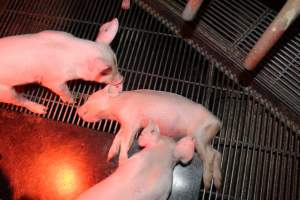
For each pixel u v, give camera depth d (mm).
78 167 892
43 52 853
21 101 936
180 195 845
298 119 949
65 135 924
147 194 731
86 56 866
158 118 833
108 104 867
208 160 852
